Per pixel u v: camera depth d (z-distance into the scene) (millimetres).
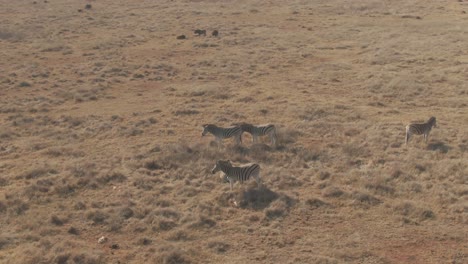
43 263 12891
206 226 14883
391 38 43844
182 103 27859
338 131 22828
